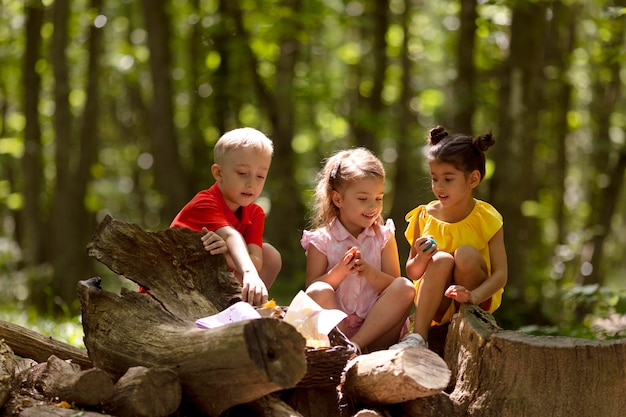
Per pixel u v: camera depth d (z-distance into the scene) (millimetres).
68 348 5289
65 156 15273
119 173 24953
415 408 4461
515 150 13102
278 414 4191
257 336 3879
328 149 21875
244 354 3861
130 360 4422
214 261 4973
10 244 17453
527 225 16172
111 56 20750
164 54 15227
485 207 5191
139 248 4859
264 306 4578
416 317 4992
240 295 4898
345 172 5109
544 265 16188
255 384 3912
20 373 4621
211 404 4148
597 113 18562
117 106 23828
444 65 20516
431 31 20953
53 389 4398
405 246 14250
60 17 15055
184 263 4926
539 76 13859
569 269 17984
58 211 15188
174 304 4766
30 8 16156
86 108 16062
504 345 4512
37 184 16203
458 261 4941
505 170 13102
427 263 5004
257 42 17016
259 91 16188
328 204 5277
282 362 3902
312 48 20547
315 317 4543
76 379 4184
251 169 5156
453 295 4781
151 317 4582
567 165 19906
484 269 5008
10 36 18562
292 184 16391
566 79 16875
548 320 12117
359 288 5141
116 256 4824
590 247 15500
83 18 17422
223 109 16703
